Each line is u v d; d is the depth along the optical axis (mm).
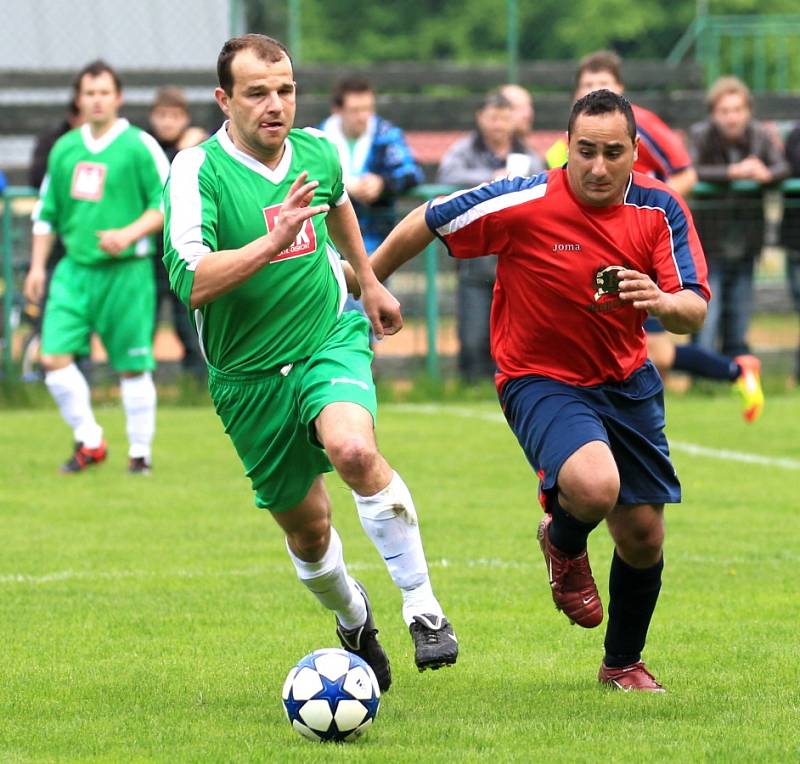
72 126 39562
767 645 17453
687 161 30438
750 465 32188
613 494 14141
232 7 57812
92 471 31766
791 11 76312
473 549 23578
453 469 31891
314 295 15047
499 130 41125
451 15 69062
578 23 67125
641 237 14891
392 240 15688
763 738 13375
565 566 15203
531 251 15039
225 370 15086
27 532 25078
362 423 14102
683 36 66188
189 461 33219
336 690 13359
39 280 31062
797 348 48656
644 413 15234
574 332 15117
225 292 14039
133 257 30438
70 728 13984
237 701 15078
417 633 14164
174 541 24406
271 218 14852
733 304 42719
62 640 17891
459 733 13664
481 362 44406
